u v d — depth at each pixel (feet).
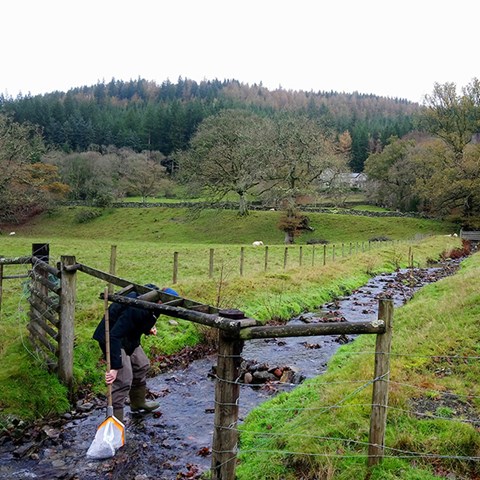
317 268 72.33
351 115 536.42
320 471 16.81
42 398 25.70
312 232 199.62
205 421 24.59
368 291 65.62
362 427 18.97
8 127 161.68
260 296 51.47
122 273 69.56
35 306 29.12
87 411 26.03
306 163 177.37
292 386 28.71
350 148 357.82
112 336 21.08
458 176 191.42
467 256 130.93
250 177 176.24
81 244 130.41
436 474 16.10
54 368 27.32
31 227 231.91
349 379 24.67
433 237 163.53
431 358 25.71
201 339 38.55
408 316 37.06
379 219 217.15
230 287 52.19
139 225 222.89
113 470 19.97
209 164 183.83
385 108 654.53
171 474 19.58
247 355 35.63
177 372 32.50
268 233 194.59
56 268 27.55
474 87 207.31
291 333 15.69
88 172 275.18
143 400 25.59
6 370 26.76
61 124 378.32
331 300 58.95
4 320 34.78
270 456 18.71
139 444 22.02
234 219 212.64
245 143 179.63
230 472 16.02
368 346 34.35
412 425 18.81
